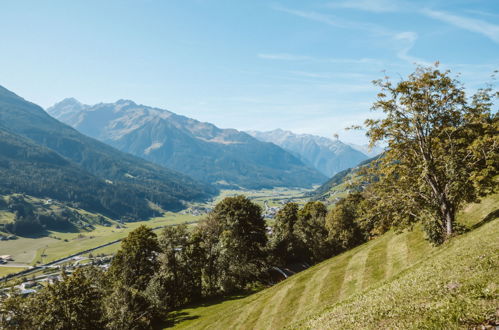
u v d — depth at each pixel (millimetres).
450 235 29812
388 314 14633
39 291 54031
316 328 18969
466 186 28531
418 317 12477
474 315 10391
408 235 42000
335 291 34938
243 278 81750
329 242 99500
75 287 53312
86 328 51906
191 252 75500
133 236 73562
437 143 30781
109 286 70000
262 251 94125
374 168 34875
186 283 74812
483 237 22328
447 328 10406
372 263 38750
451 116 30984
